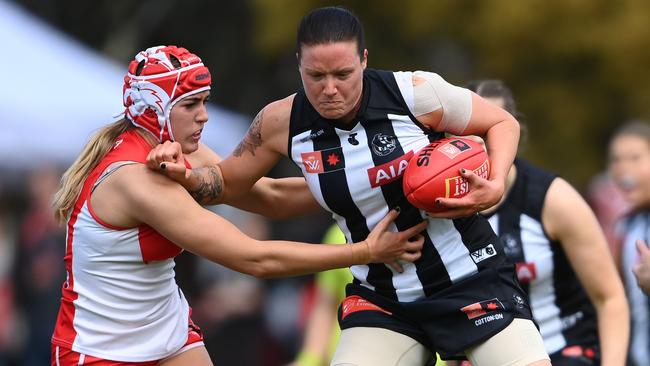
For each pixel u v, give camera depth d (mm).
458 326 16562
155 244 16844
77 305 17203
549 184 19609
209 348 35312
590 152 57750
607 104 57625
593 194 47062
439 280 16625
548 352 19844
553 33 55062
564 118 56781
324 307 23797
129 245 16750
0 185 45156
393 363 16672
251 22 60594
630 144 27062
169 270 17469
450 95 16266
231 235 16375
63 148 43125
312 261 16281
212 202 17531
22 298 35719
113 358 17141
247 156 17156
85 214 16797
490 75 56406
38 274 34938
